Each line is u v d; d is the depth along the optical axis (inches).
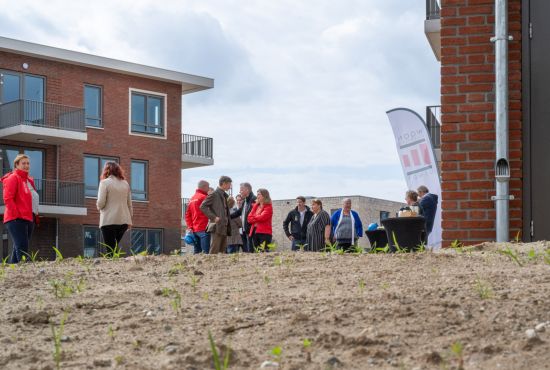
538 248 251.1
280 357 140.9
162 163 1454.2
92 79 1360.7
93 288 225.0
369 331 153.1
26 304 206.4
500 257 234.5
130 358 148.6
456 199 318.3
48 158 1309.1
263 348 148.9
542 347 135.8
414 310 164.6
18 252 424.5
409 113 673.0
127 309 190.9
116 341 161.9
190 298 199.3
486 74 317.4
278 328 161.0
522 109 317.4
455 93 320.2
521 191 315.6
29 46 1262.3
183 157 1494.8
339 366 135.0
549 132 314.0
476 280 194.1
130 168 1411.2
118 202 438.6
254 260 263.3
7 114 1245.1
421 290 185.2
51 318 186.9
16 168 428.5
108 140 1378.0
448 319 156.6
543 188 313.9
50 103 1286.9
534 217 314.3
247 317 172.4
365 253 270.2
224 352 143.6
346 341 147.1
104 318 183.3
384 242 381.1
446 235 318.3
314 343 148.9
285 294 194.9
